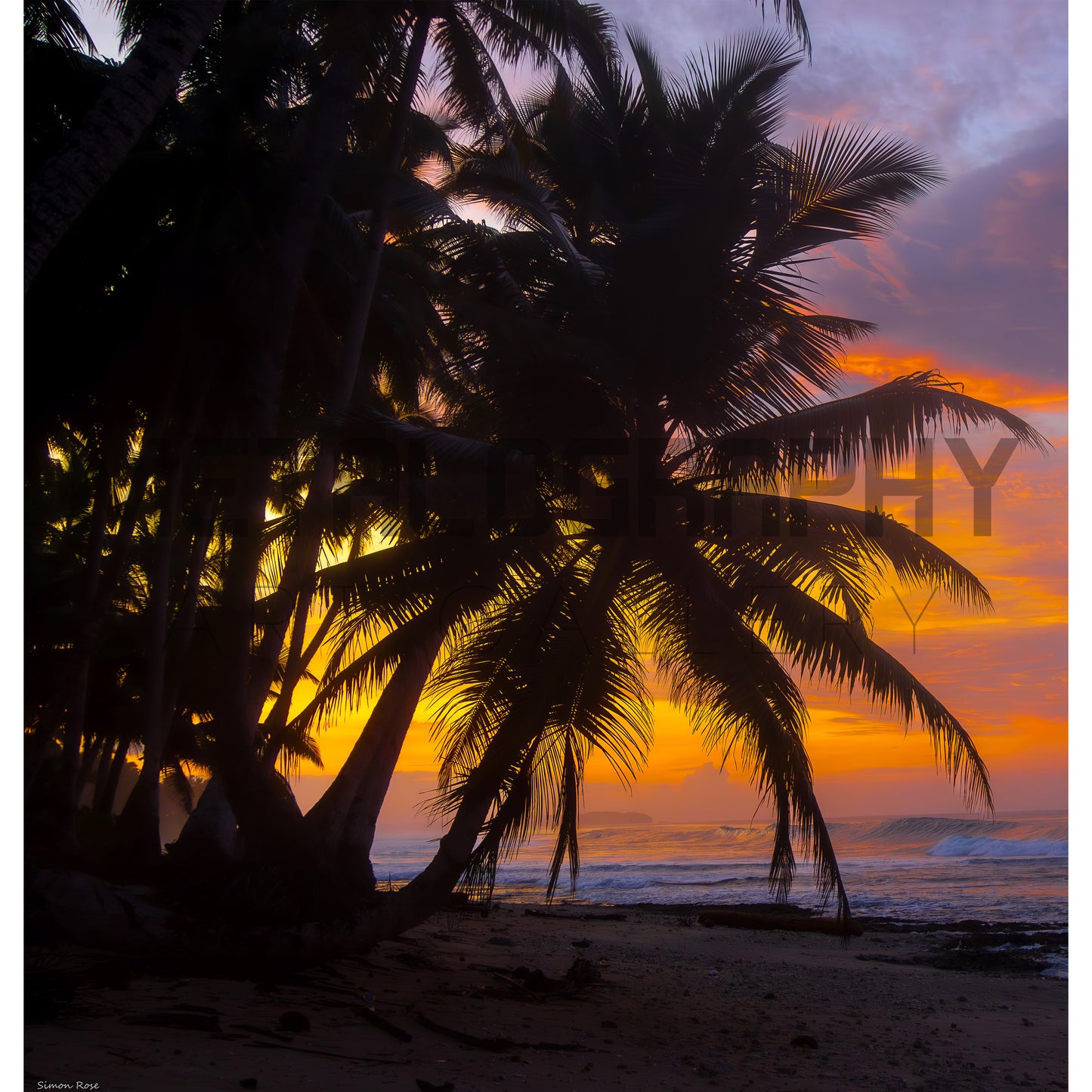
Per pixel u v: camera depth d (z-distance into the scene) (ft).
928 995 35.27
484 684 30.58
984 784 27.14
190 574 49.37
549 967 35.47
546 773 28.48
